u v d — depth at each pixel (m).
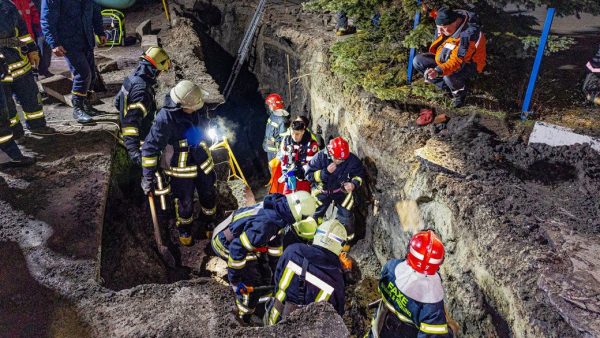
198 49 9.06
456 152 4.29
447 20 4.40
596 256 3.00
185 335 2.54
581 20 7.99
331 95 6.59
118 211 4.24
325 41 7.70
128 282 3.64
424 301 2.55
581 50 6.38
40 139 4.61
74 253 3.15
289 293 3.02
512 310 2.94
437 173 4.07
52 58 7.38
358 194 5.66
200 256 4.30
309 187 5.68
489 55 5.38
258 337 2.53
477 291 3.40
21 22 4.28
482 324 3.34
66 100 5.49
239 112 11.04
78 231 3.34
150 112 4.60
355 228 5.84
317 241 3.09
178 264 4.19
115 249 3.79
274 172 6.06
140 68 3.91
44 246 3.19
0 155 4.21
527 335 2.74
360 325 4.55
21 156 4.07
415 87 5.38
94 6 4.95
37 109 4.69
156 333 2.54
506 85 5.38
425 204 4.18
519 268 3.00
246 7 10.86
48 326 2.61
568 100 5.04
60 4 4.38
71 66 4.76
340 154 4.79
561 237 3.19
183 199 4.04
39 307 2.72
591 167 3.82
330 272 2.99
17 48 4.32
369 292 4.83
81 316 2.67
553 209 3.50
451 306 3.72
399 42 5.89
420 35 4.87
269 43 9.82
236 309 2.84
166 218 4.61
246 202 5.57
